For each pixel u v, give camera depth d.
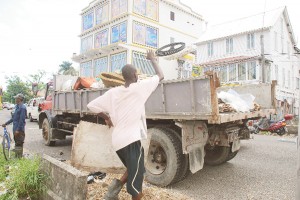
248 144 9.47
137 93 2.87
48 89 11.32
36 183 3.88
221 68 25.72
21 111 6.32
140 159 2.82
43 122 9.14
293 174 5.47
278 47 26.08
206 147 5.39
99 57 29.88
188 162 4.63
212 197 4.17
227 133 4.82
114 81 5.61
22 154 6.36
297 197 2.28
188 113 4.18
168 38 30.42
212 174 5.46
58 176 3.45
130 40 26.23
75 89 7.62
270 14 27.16
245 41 25.77
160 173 4.63
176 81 4.32
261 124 13.26
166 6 30.45
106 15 29.75
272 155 7.41
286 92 27.88
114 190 3.12
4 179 4.55
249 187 4.65
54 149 8.16
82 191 2.96
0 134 11.27
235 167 6.05
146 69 27.44
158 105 4.69
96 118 6.84
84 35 33.75
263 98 5.79
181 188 4.59
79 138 4.26
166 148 4.50
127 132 2.80
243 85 6.16
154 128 4.74
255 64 23.45
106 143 4.15
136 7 27.09
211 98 3.88
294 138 11.60
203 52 29.08
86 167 4.20
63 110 8.02
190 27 33.97
